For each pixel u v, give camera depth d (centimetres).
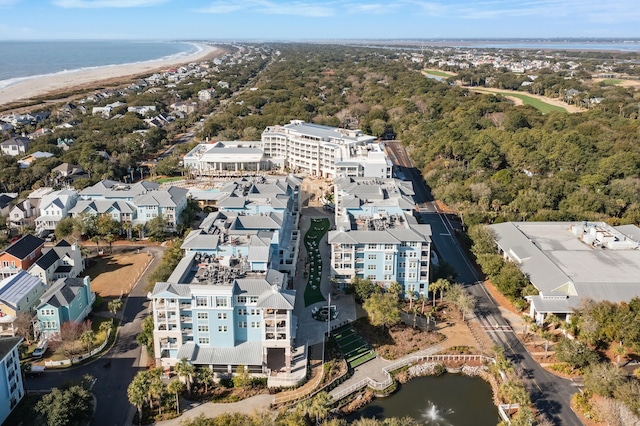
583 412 12419
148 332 14450
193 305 13350
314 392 12975
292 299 13450
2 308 14925
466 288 18600
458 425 12325
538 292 16775
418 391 13575
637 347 14038
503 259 19125
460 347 14975
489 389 13688
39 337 15000
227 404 12606
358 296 17188
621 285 16450
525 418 11506
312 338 15212
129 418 12112
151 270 19712
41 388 13025
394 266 17338
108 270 19750
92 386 13062
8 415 11625
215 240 16162
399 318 15475
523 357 14612
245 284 13712
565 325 15200
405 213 19675
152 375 12500
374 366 14225
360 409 12862
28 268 18300
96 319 16262
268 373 13525
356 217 19712
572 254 19038
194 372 12975
